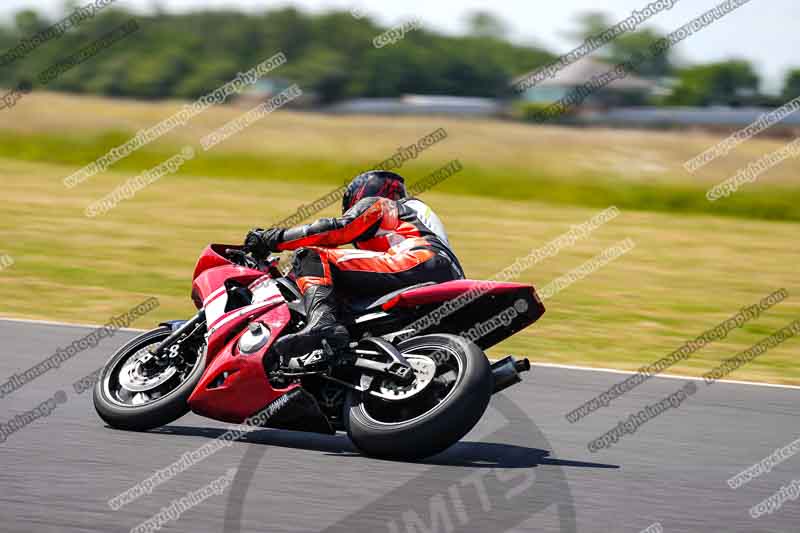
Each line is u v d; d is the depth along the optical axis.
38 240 53.06
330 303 19.08
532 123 99.19
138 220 61.34
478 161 86.69
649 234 63.97
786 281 49.72
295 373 18.73
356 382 18.91
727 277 50.31
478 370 17.50
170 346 20.52
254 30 144.62
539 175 83.62
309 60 139.12
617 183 81.38
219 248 21.48
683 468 18.34
